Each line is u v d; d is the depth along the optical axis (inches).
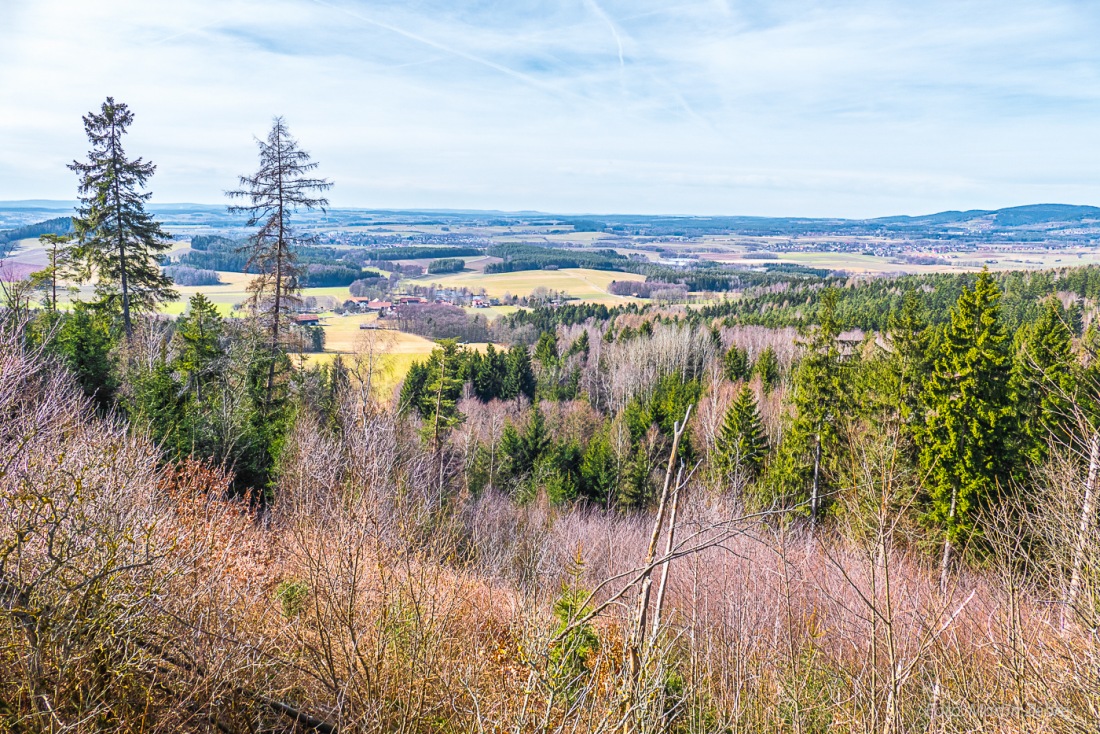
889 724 186.9
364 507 218.5
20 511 164.6
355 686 196.5
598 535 631.8
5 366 239.3
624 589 178.7
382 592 210.5
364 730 180.1
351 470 249.0
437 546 254.8
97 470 200.1
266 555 270.2
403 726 183.0
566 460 1443.2
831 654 271.6
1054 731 184.7
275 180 914.7
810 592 315.3
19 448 187.3
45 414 241.0
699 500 490.3
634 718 170.6
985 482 661.9
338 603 202.1
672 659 236.1
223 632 190.9
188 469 320.5
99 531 170.1
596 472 1332.4
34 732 147.3
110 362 824.3
